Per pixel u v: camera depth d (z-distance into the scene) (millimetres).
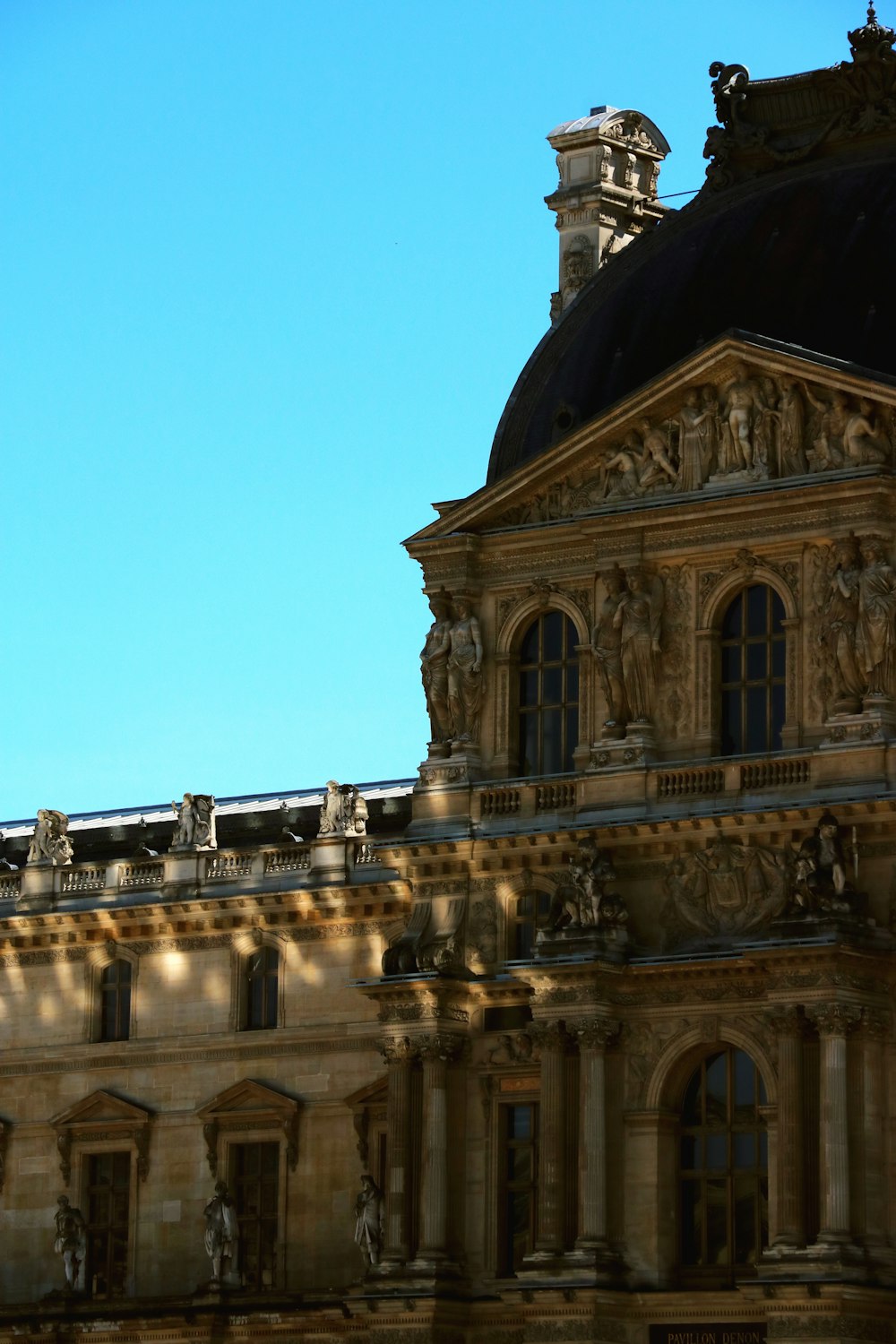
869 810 128125
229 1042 154625
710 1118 132000
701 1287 130875
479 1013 137750
